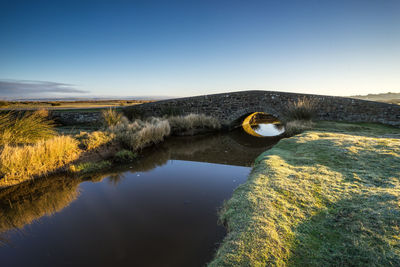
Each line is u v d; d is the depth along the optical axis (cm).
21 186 598
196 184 640
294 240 265
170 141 1340
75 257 327
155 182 663
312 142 758
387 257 220
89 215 461
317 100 1537
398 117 1307
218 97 1803
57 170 696
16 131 757
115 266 305
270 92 1650
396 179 399
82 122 1656
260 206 342
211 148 1201
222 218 370
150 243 356
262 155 713
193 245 342
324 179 433
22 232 402
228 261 240
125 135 1002
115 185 638
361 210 308
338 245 251
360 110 1420
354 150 593
